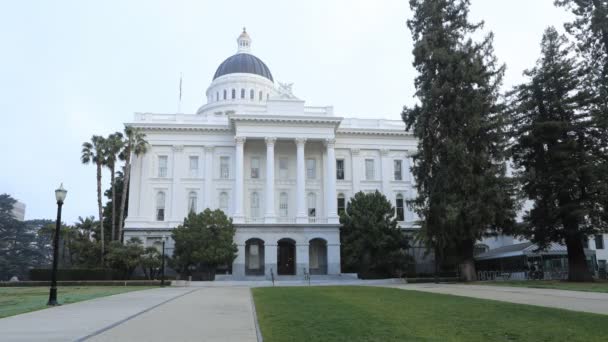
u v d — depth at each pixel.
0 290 35.50
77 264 54.66
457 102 38.12
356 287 32.91
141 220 59.91
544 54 42.22
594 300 19.98
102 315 15.48
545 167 40.44
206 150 63.53
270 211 59.50
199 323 13.44
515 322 13.16
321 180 64.56
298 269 57.75
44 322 13.55
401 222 64.62
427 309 16.81
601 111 38.31
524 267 51.00
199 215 53.62
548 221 39.47
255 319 14.40
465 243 40.47
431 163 40.59
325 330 11.75
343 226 58.84
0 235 104.62
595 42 38.28
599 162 38.94
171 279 52.44
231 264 56.78
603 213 38.28
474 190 37.47
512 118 41.75
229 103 82.81
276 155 64.69
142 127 62.75
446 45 40.88
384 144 67.25
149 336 10.97
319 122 61.88
